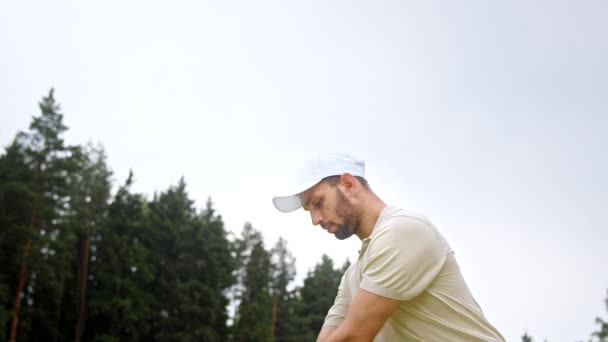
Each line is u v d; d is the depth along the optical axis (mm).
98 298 36375
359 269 2338
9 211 31516
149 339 38156
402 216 2064
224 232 47781
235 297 48406
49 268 31250
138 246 38531
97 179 40375
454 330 2018
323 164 2209
